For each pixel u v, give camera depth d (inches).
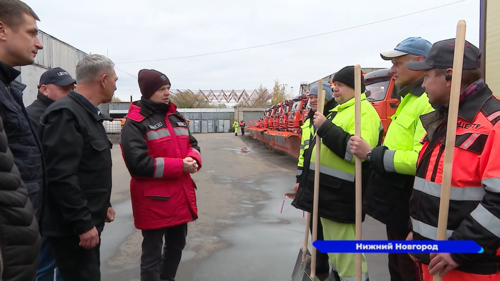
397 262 92.9
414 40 83.5
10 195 44.3
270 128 692.1
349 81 94.7
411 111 80.0
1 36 59.1
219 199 241.3
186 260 135.3
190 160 97.0
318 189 97.2
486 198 49.6
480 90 55.5
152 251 96.0
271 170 382.6
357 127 82.4
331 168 95.0
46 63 566.6
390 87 280.5
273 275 121.3
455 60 53.9
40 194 64.9
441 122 60.6
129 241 159.0
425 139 65.7
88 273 78.0
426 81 62.0
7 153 44.8
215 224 182.9
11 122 57.2
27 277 46.2
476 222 49.4
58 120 71.7
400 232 84.8
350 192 92.6
